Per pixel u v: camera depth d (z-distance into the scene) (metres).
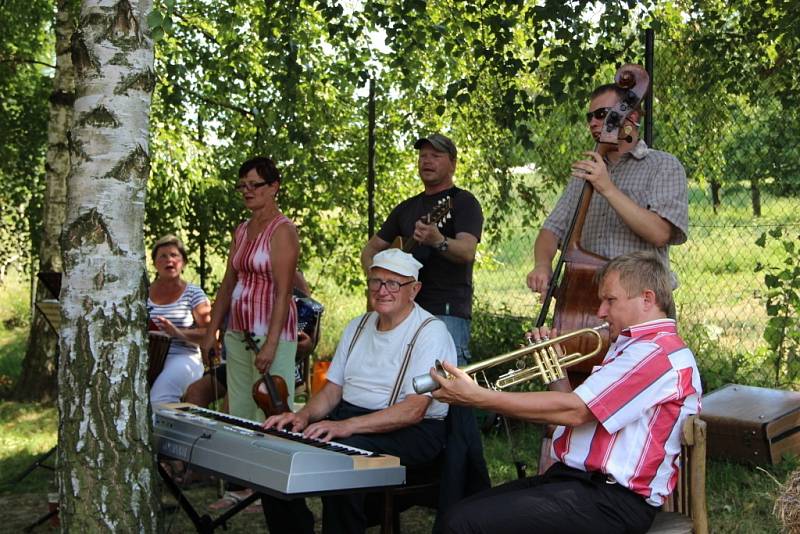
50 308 4.90
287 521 3.78
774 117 6.29
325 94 7.67
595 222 3.88
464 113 7.52
